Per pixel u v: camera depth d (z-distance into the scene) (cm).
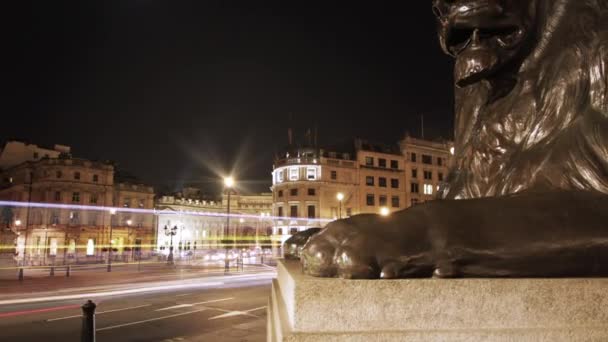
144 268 3266
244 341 832
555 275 135
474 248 133
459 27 177
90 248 6091
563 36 185
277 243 5438
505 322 125
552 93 186
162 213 8406
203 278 2356
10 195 6650
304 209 5309
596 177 160
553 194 148
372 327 123
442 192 261
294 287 125
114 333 922
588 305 128
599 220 137
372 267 127
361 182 5550
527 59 195
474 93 245
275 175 5722
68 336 910
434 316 125
